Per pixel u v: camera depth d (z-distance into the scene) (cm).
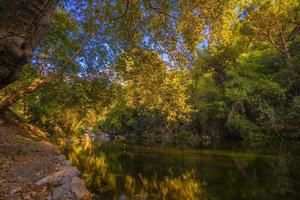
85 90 1861
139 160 1370
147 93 1573
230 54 2947
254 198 678
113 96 1917
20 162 807
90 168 1047
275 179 864
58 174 646
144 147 2169
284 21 2838
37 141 1340
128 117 3997
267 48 3122
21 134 1454
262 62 3094
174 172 1047
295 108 2389
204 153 1642
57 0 212
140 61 1390
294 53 2852
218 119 2930
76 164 1100
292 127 2356
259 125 2622
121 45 1427
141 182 873
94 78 1794
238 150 1762
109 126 4803
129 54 1388
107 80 1819
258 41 3072
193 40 1142
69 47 1645
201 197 702
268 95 2678
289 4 2739
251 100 2573
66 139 2339
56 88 1744
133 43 1303
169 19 1183
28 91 1454
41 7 192
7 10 180
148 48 1312
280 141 2261
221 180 892
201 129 2898
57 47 1608
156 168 1135
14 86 1580
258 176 922
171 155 1577
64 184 576
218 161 1298
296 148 1694
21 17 184
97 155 1495
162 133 3156
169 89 1525
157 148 2066
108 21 1318
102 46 1628
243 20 2784
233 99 2641
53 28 1516
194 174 1002
